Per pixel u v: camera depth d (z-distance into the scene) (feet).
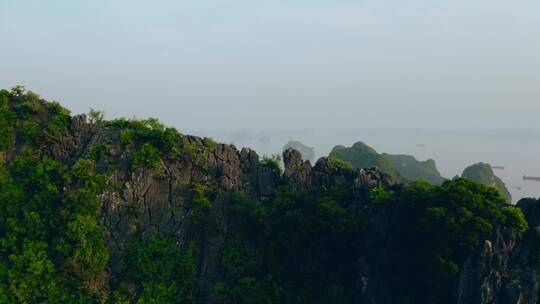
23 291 176.14
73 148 219.20
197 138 223.30
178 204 203.31
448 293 159.43
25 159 205.87
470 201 161.68
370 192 191.01
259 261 193.36
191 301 186.60
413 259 171.73
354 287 182.80
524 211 171.01
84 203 190.29
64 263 179.93
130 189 200.64
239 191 212.23
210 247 197.88
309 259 188.85
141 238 195.42
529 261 157.58
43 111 228.22
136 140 212.84
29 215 189.67
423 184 183.93
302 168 217.36
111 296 182.29
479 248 156.56
